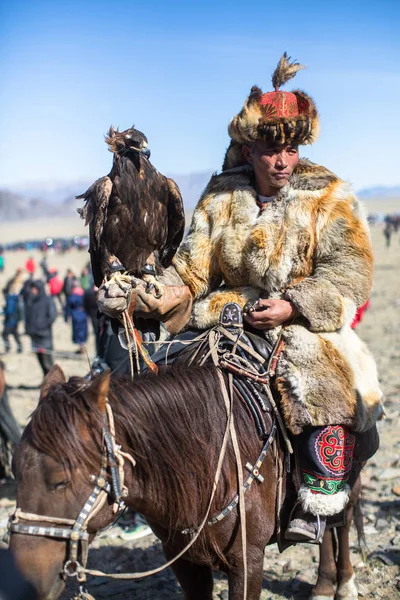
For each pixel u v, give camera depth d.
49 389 2.71
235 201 3.54
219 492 2.97
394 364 13.07
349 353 3.35
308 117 3.39
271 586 4.72
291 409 3.18
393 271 37.31
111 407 2.76
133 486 2.76
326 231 3.31
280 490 3.20
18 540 2.44
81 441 2.51
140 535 5.77
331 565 4.37
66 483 2.48
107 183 3.75
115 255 3.83
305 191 3.37
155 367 3.24
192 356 3.35
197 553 3.03
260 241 3.37
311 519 3.25
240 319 3.38
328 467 3.21
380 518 5.77
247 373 3.20
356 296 3.29
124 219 3.78
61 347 17.69
